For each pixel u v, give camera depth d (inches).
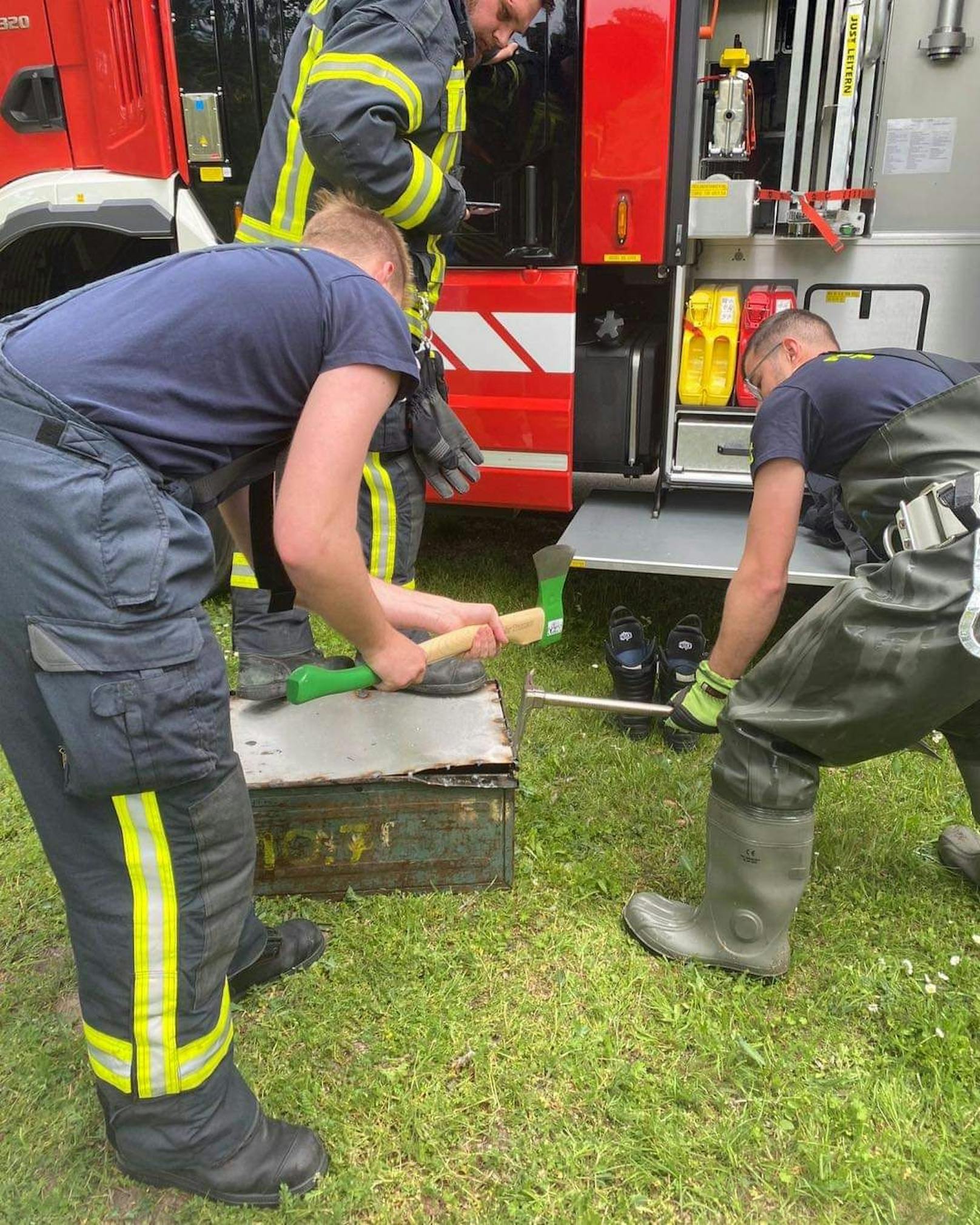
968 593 64.5
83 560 48.6
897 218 138.3
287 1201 62.0
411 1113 68.5
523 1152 66.3
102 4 128.8
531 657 140.2
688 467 138.3
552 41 118.0
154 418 51.3
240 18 126.6
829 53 125.3
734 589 84.1
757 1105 69.5
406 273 66.2
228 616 155.4
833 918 88.9
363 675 65.2
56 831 54.7
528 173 123.1
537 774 110.9
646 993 80.0
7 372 49.3
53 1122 68.2
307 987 80.1
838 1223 62.3
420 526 105.3
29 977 82.0
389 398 56.9
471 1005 79.0
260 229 98.6
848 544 124.3
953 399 72.4
